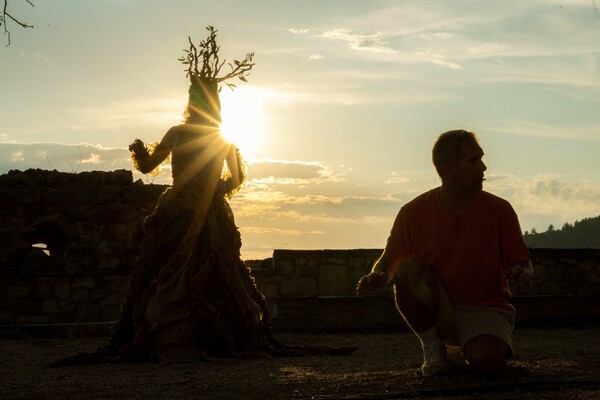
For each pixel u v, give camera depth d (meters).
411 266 5.81
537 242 42.69
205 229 8.77
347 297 12.47
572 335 11.16
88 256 15.94
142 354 8.35
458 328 5.87
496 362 5.66
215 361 8.17
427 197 6.06
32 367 8.11
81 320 14.40
